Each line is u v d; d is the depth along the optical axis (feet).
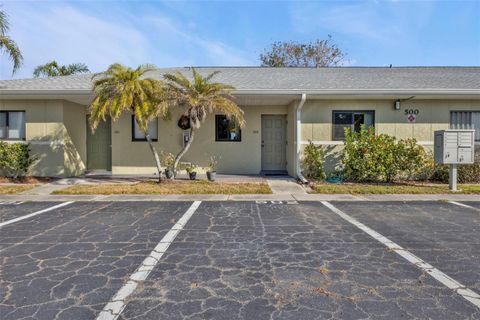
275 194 28.71
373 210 22.48
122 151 41.37
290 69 48.88
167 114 34.83
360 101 37.70
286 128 42.32
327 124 37.78
